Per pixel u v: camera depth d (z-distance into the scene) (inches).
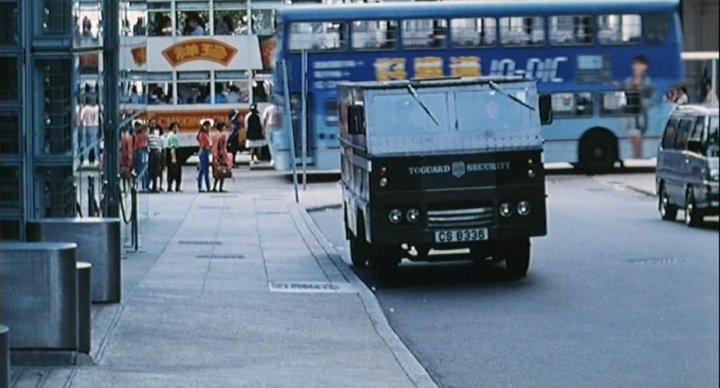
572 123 2301.9
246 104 2620.6
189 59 2600.9
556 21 2271.2
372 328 826.8
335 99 2262.6
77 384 606.2
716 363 721.6
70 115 852.6
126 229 1310.3
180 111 2600.9
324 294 987.3
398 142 1064.8
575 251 1326.3
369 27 2241.6
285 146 2298.2
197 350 724.0
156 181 2207.2
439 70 2235.5
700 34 2426.2
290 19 2255.2
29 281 639.1
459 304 983.0
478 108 1072.8
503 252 1096.8
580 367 727.1
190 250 1326.3
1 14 824.3
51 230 825.5
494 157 1065.5
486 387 673.6
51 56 840.9
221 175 2235.5
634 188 2101.4
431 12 2233.0
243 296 958.4
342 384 639.8
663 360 737.6
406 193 1061.1
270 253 1315.2
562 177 2338.8
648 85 2300.7
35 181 837.2
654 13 2287.2
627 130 2306.8
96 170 1060.5
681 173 1574.8
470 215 1065.5
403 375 669.3
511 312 938.1
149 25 2596.0
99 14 1104.2
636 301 976.9
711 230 1517.0
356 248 1173.7
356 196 1145.4
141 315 830.5
